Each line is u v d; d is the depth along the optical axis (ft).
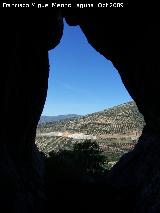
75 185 82.58
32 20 61.26
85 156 149.48
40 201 61.77
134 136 558.15
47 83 79.00
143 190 76.48
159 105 76.18
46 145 553.64
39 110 76.38
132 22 69.72
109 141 526.57
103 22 76.43
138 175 86.48
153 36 65.72
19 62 58.54
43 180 75.00
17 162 59.93
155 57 68.33
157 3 59.72
